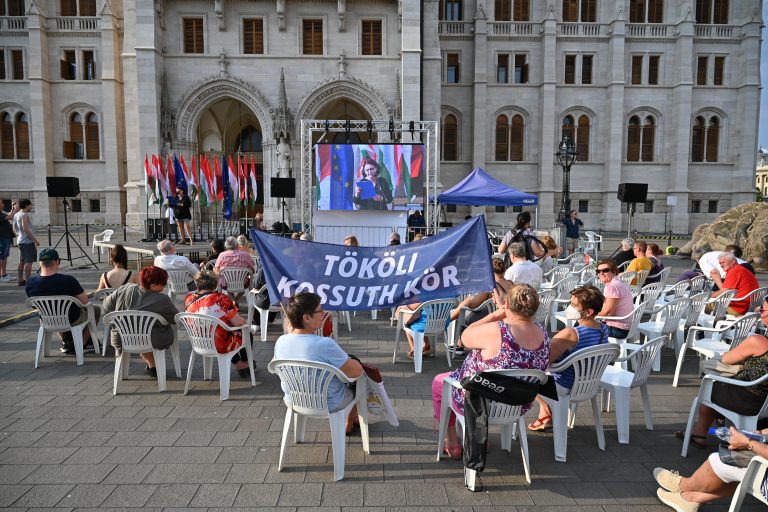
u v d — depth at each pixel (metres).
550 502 4.25
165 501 4.19
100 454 4.97
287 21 30.75
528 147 37.06
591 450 5.21
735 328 7.04
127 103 30.77
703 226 23.41
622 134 36.53
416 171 16.47
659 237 33.44
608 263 7.51
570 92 36.62
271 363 4.59
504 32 36.31
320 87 30.58
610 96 36.03
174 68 30.36
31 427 5.56
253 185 24.67
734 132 37.28
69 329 7.59
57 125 34.72
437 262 5.43
